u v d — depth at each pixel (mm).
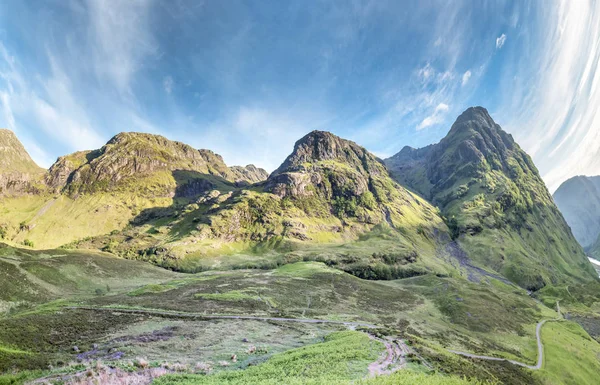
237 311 84688
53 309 76125
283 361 39562
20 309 91312
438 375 37344
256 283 137125
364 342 50969
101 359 40219
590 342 133375
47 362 37562
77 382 30484
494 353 91625
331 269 190000
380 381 30797
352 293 140500
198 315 75625
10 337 46781
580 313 185625
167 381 31672
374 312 114625
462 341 97250
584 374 96000
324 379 31609
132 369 35812
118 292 127312
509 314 142375
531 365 89500
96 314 70875
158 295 107125
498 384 44750
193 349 47531
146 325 62531
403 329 93562
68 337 51031
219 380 32156
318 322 81125
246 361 42344
